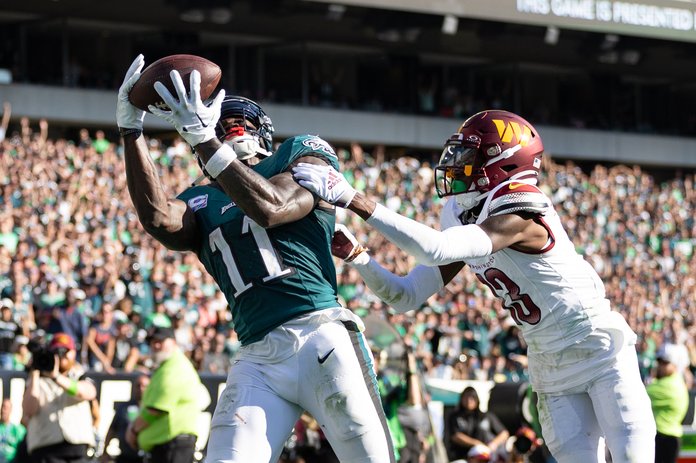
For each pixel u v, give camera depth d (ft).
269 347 37.47
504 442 98.37
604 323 45.14
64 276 129.59
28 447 78.18
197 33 281.33
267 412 37.19
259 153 39.83
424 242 38.50
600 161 326.24
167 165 192.85
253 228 37.91
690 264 232.73
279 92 292.40
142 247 145.18
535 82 328.70
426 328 145.18
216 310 131.95
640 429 44.86
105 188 170.40
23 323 112.88
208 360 114.21
